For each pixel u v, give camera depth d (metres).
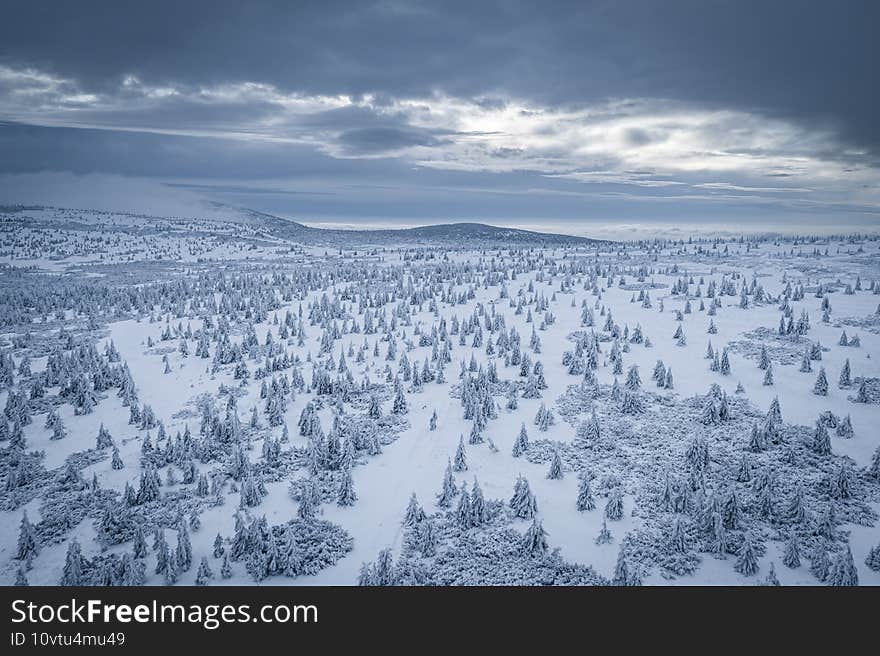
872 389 80.62
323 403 88.62
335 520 56.44
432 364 107.12
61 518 58.22
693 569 46.81
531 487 61.44
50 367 105.94
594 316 136.50
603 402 83.69
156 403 94.06
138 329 143.88
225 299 167.50
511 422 78.50
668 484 56.03
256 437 77.56
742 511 54.62
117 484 66.44
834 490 56.66
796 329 109.25
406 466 67.69
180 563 48.25
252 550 49.09
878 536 50.62
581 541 51.44
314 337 130.88
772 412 69.56
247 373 102.25
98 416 88.81
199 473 66.62
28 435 81.81
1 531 57.78
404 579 45.69
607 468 64.75
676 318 129.00
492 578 45.84
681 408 79.94
